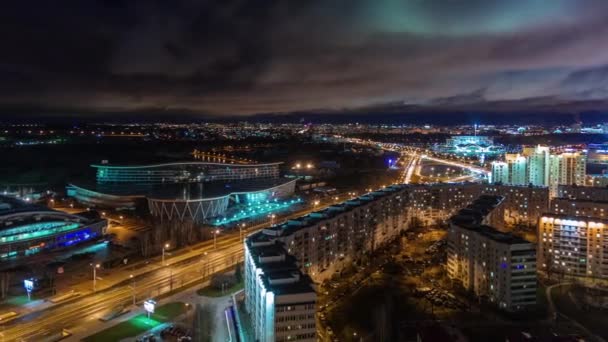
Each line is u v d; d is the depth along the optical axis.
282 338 177.25
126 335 198.25
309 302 178.50
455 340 190.38
